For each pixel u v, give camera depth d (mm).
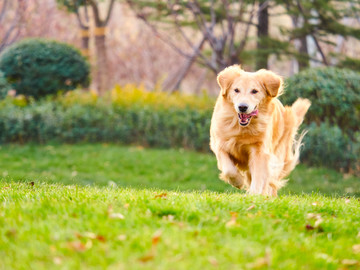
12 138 15516
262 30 19203
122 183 11750
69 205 5074
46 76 17469
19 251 3969
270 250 4199
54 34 32094
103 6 33844
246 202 5609
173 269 3713
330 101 13648
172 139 15766
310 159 13867
